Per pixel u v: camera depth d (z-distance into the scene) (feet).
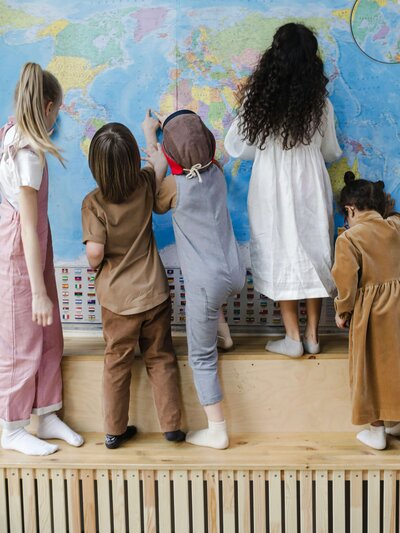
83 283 6.82
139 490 5.39
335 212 6.61
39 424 5.89
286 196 5.72
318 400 5.97
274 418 6.01
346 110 6.48
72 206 6.73
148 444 5.77
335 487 5.32
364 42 6.37
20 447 5.58
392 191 6.57
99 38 6.48
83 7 6.44
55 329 5.82
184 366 5.98
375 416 5.46
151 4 6.40
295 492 5.32
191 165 5.50
